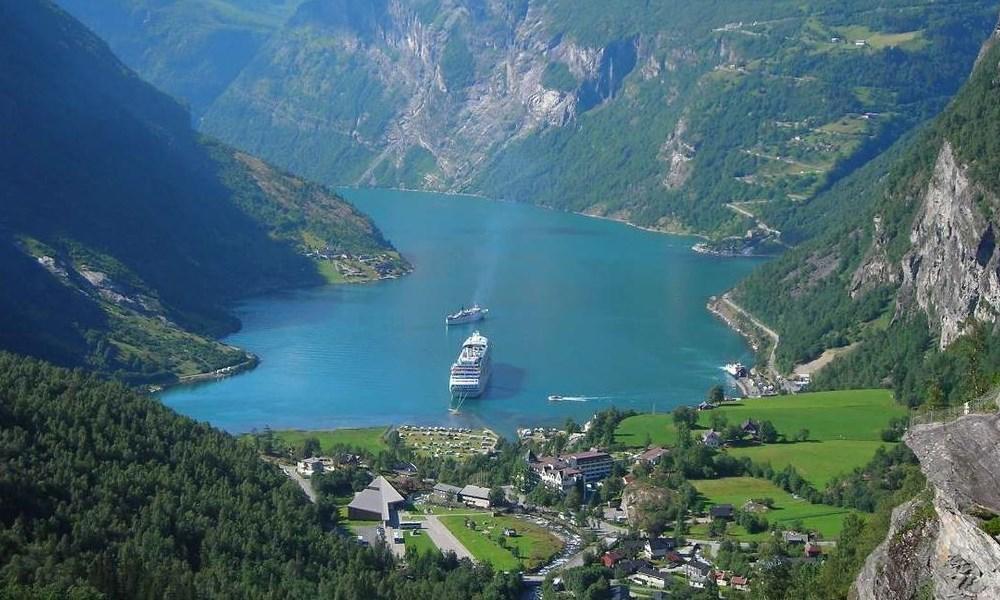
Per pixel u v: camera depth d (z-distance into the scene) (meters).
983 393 197.75
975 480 155.38
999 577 148.62
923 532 173.12
